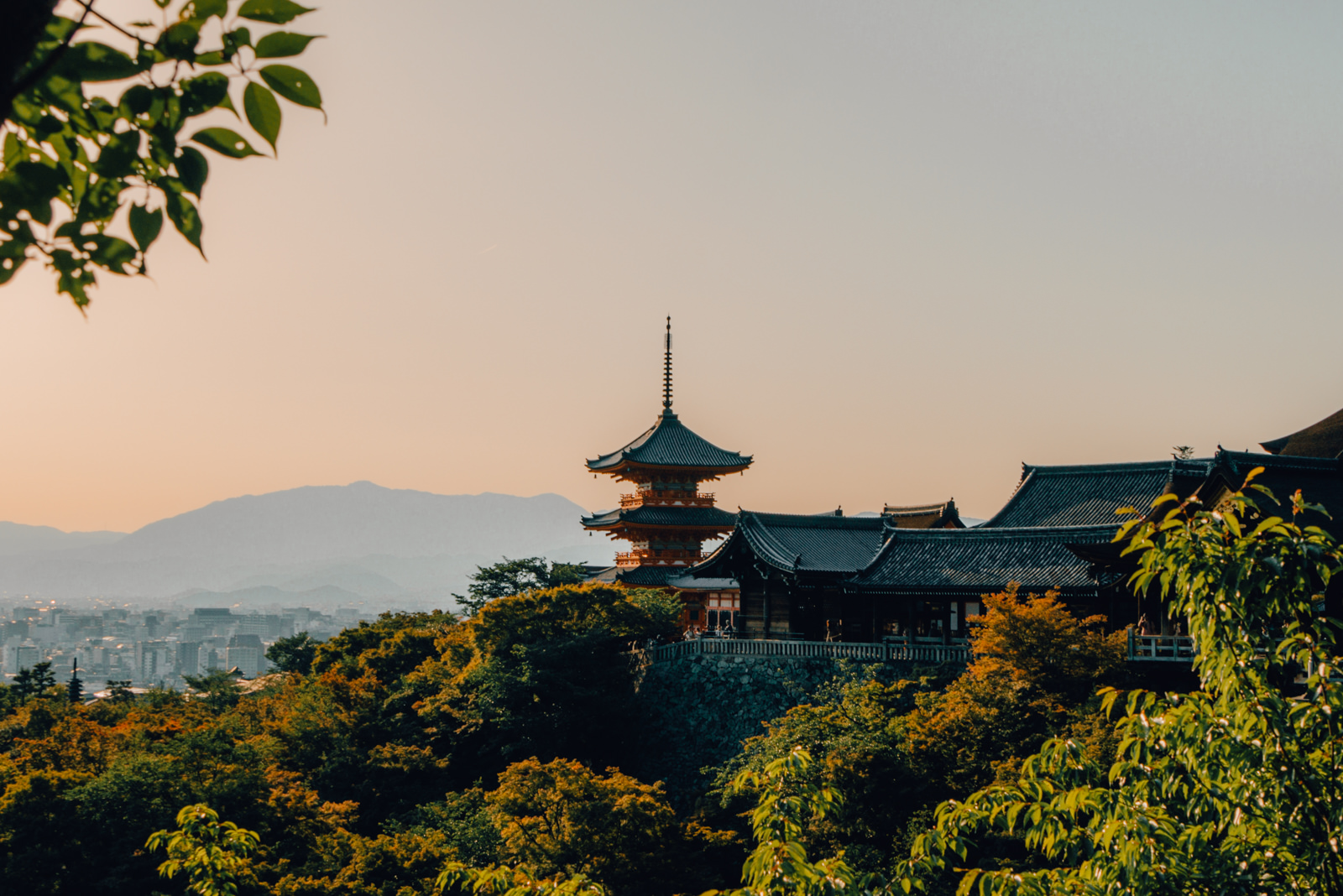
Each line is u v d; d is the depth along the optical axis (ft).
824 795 46.42
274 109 15.29
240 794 145.18
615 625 218.79
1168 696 41.04
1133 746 41.16
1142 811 37.96
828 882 40.45
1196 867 37.11
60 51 13.61
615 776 139.44
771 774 46.14
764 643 191.52
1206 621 38.96
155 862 131.64
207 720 229.04
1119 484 219.00
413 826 155.84
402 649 261.65
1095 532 182.91
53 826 133.59
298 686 255.91
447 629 290.15
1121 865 37.91
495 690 199.31
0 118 12.89
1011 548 187.52
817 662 185.06
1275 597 37.19
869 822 124.98
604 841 125.49
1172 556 39.52
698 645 199.72
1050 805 42.16
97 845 134.31
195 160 15.40
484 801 154.30
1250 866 36.83
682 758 192.65
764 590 226.79
